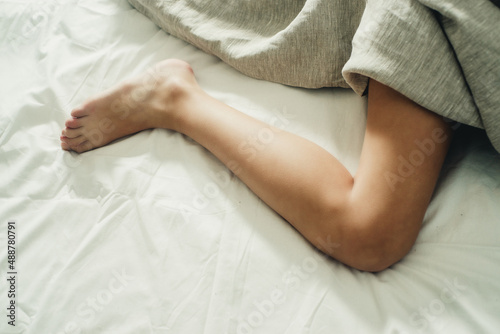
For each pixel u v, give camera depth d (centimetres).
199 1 65
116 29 72
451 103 40
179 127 57
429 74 39
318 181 44
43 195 54
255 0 61
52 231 50
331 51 52
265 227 48
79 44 70
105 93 58
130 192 52
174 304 43
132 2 74
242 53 59
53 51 68
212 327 41
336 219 43
